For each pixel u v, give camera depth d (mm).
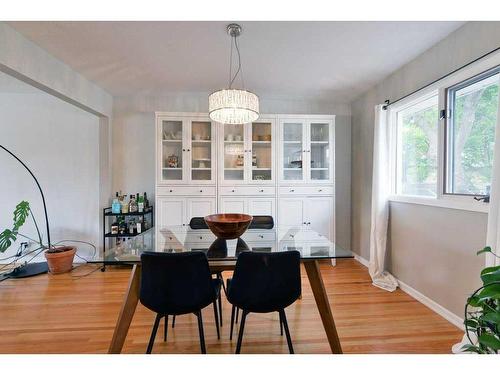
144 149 3668
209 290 1565
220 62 2598
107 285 2770
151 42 2219
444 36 2109
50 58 2424
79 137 3520
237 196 3445
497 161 1558
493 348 1051
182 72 2836
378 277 2873
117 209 3375
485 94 1878
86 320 2098
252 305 1531
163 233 2326
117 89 3385
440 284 2195
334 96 3631
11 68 2014
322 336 1912
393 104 2781
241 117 2207
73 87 2771
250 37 2137
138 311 2277
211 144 3424
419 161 2613
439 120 2201
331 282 2898
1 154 3428
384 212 2873
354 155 3793
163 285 1486
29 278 2959
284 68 2732
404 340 1840
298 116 3506
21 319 2109
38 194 3498
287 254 1504
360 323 2061
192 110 3674
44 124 3488
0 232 3443
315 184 3529
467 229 1934
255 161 3561
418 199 2428
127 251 1771
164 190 3379
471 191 1980
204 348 1574
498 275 1063
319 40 2178
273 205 3482
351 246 3885
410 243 2570
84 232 3551
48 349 1739
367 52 2383
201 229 2504
